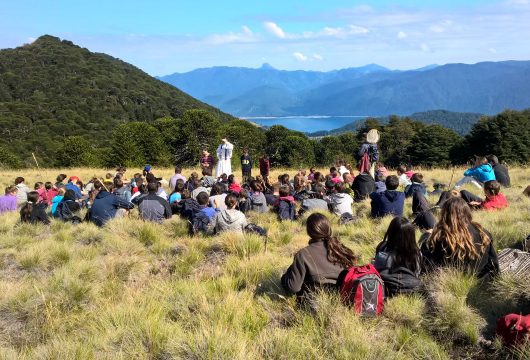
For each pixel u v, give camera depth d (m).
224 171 17.69
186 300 4.76
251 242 6.83
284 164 60.19
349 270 4.30
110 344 3.92
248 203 10.30
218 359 3.48
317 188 11.81
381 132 92.75
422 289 4.53
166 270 6.47
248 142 55.44
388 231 4.64
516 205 8.80
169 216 9.16
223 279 5.36
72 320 4.69
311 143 72.69
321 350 3.64
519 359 3.31
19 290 5.21
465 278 4.44
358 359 3.45
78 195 13.13
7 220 10.02
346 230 7.79
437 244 4.79
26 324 4.67
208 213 8.50
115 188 11.49
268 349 3.70
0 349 3.87
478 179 12.12
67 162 44.94
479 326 3.93
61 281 5.35
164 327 4.08
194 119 49.09
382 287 4.14
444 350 3.68
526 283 4.28
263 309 4.58
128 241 7.46
